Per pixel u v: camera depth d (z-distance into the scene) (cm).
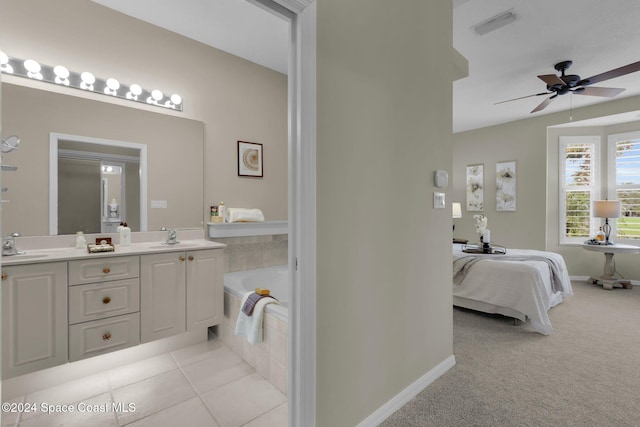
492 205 579
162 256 238
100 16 254
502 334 294
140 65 273
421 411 184
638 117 461
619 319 331
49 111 232
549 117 514
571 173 516
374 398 174
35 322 188
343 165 158
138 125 272
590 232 508
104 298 212
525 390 203
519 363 238
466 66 300
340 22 156
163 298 238
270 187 360
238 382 217
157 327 235
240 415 185
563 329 305
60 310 196
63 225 236
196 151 303
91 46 249
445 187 225
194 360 247
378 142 177
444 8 224
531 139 533
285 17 142
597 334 292
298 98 141
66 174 238
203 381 219
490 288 328
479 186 596
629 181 479
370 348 173
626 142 482
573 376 220
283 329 206
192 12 262
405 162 194
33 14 226
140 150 272
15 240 218
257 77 348
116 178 261
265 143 355
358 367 166
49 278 192
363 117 168
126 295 221
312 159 144
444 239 226
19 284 183
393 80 185
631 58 334
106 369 232
